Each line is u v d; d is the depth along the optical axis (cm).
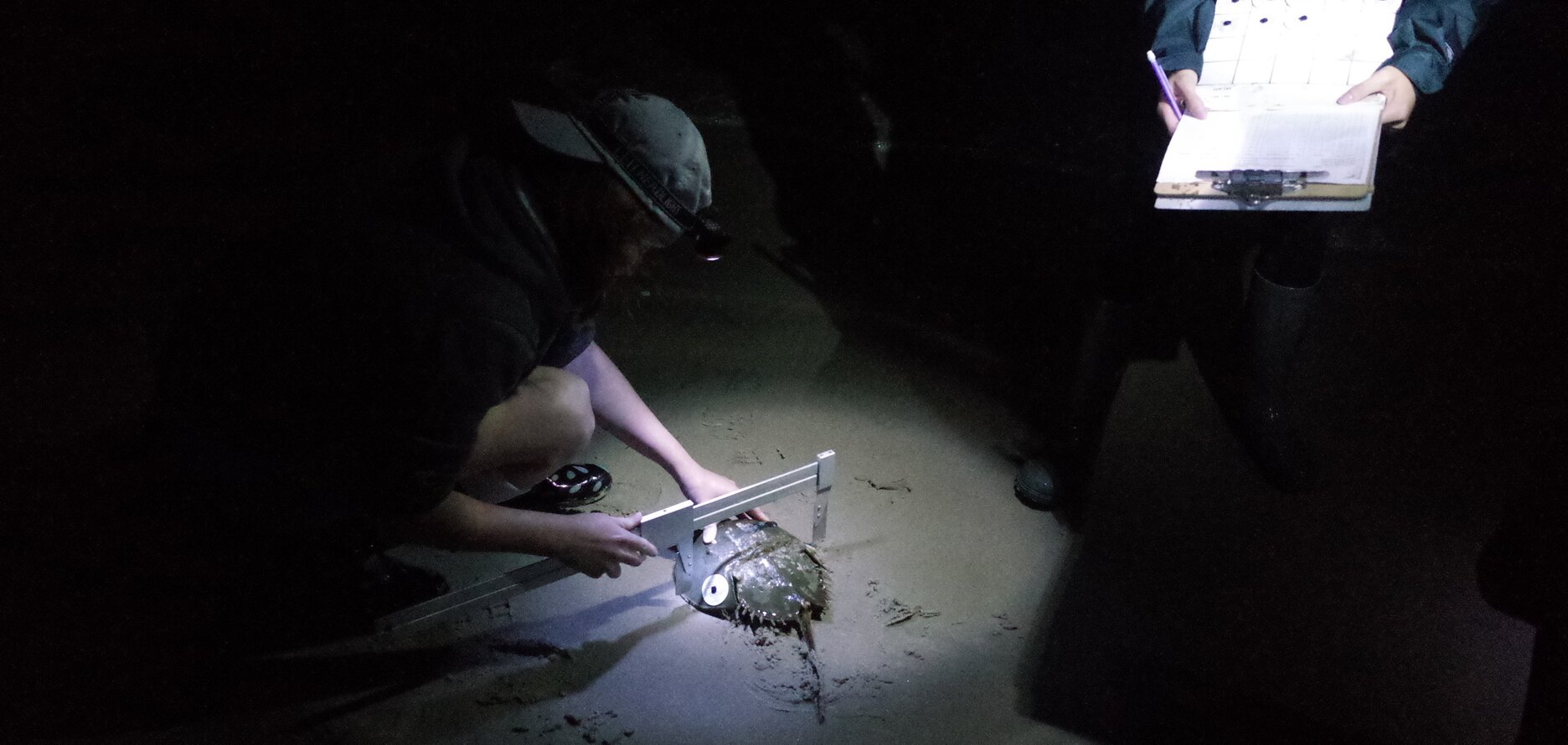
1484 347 430
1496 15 514
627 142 188
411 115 541
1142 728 273
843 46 610
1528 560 222
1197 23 313
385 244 190
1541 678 215
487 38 595
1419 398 407
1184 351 426
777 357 424
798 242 495
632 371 411
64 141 497
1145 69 342
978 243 501
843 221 512
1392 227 498
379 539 269
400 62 577
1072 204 528
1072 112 574
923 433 389
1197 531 346
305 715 261
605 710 271
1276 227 321
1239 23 307
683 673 284
